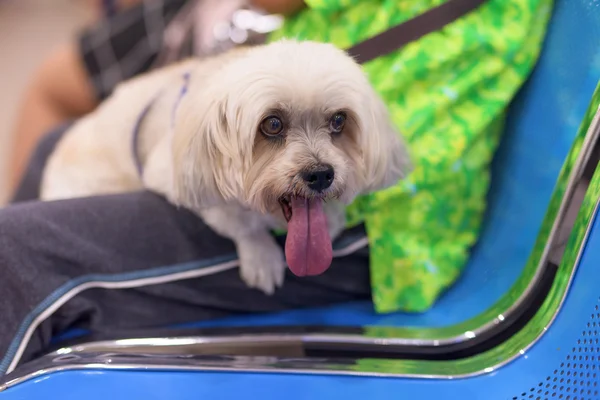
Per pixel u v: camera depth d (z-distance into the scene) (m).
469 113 1.22
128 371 0.98
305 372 1.00
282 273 1.20
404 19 1.25
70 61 2.21
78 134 1.63
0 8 4.54
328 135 1.05
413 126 1.20
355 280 1.26
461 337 1.06
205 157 1.06
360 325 1.16
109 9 2.80
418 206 1.22
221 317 1.23
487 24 1.21
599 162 0.94
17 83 3.42
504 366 1.00
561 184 0.99
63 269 1.08
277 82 0.98
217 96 1.03
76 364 0.97
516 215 1.21
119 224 1.13
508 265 1.19
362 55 1.25
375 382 1.00
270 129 1.04
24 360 1.04
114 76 2.14
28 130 2.30
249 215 1.16
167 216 1.17
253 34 1.62
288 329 1.10
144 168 1.32
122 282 1.12
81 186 1.54
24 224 1.05
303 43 1.07
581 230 0.95
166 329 1.10
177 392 0.98
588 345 0.98
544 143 1.16
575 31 1.13
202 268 1.17
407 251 1.22
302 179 1.00
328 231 1.14
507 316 1.05
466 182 1.25
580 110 1.08
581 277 0.96
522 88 1.26
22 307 1.04
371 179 1.10
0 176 2.61
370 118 1.06
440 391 0.99
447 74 1.22
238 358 1.01
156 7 2.06
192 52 1.84
